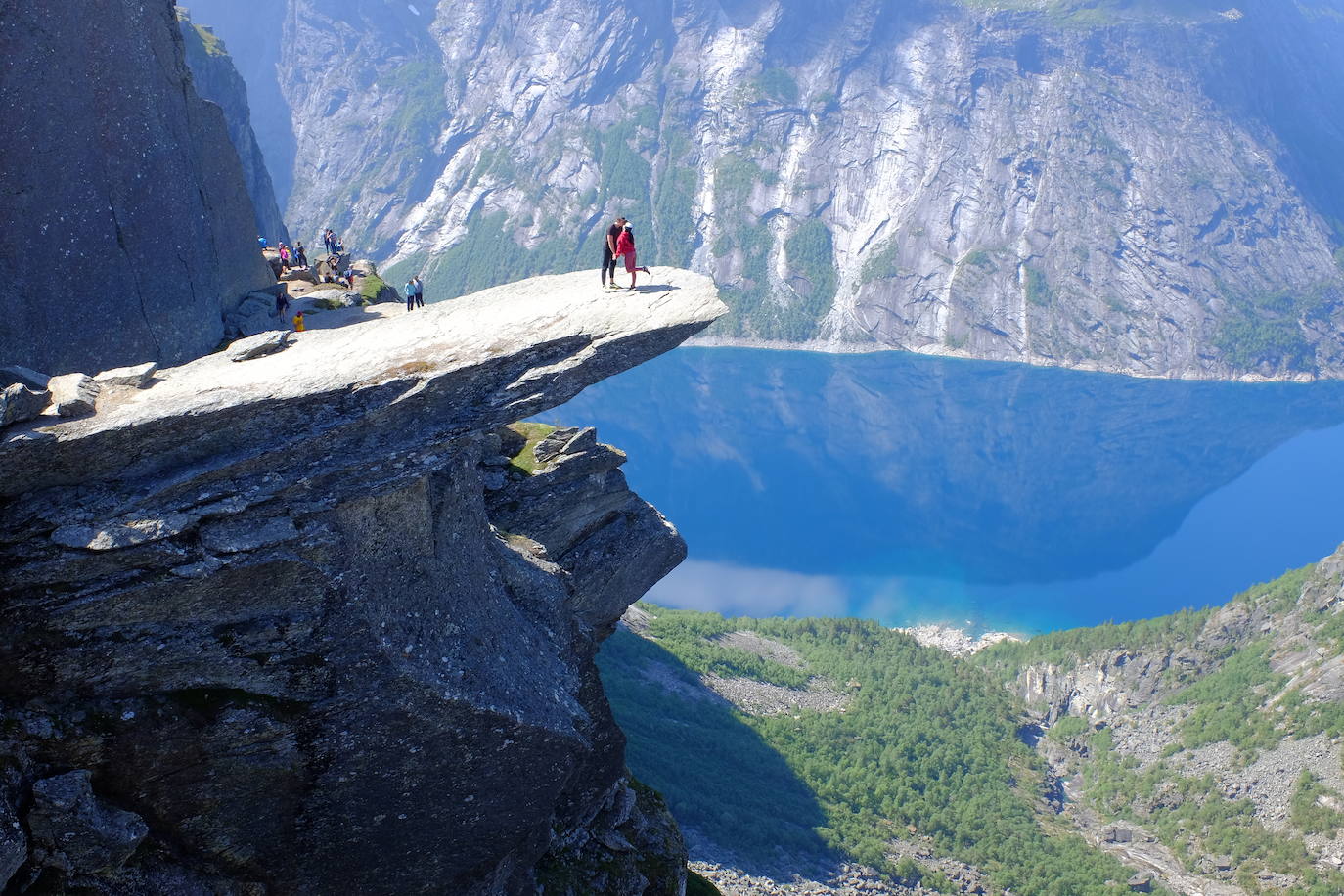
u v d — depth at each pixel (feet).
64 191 96.68
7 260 90.02
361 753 72.64
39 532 62.85
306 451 69.00
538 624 91.76
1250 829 471.21
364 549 71.82
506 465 107.45
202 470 65.77
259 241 150.61
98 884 64.08
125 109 106.52
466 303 91.91
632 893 108.78
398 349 76.69
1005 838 453.99
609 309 83.10
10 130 90.07
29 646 62.28
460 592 81.61
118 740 64.23
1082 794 533.14
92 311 100.94
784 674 565.94
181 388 70.13
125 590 63.52
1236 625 625.41
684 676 533.55
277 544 67.05
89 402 66.03
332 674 70.49
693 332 79.61
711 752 457.27
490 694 77.56
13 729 61.72
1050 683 622.95
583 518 110.42
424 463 72.38
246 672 68.28
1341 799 466.70
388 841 78.18
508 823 83.15
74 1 97.35
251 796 71.00
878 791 466.70
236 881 73.31
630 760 414.62
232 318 136.67
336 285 177.27
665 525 116.26
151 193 111.75
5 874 59.21
